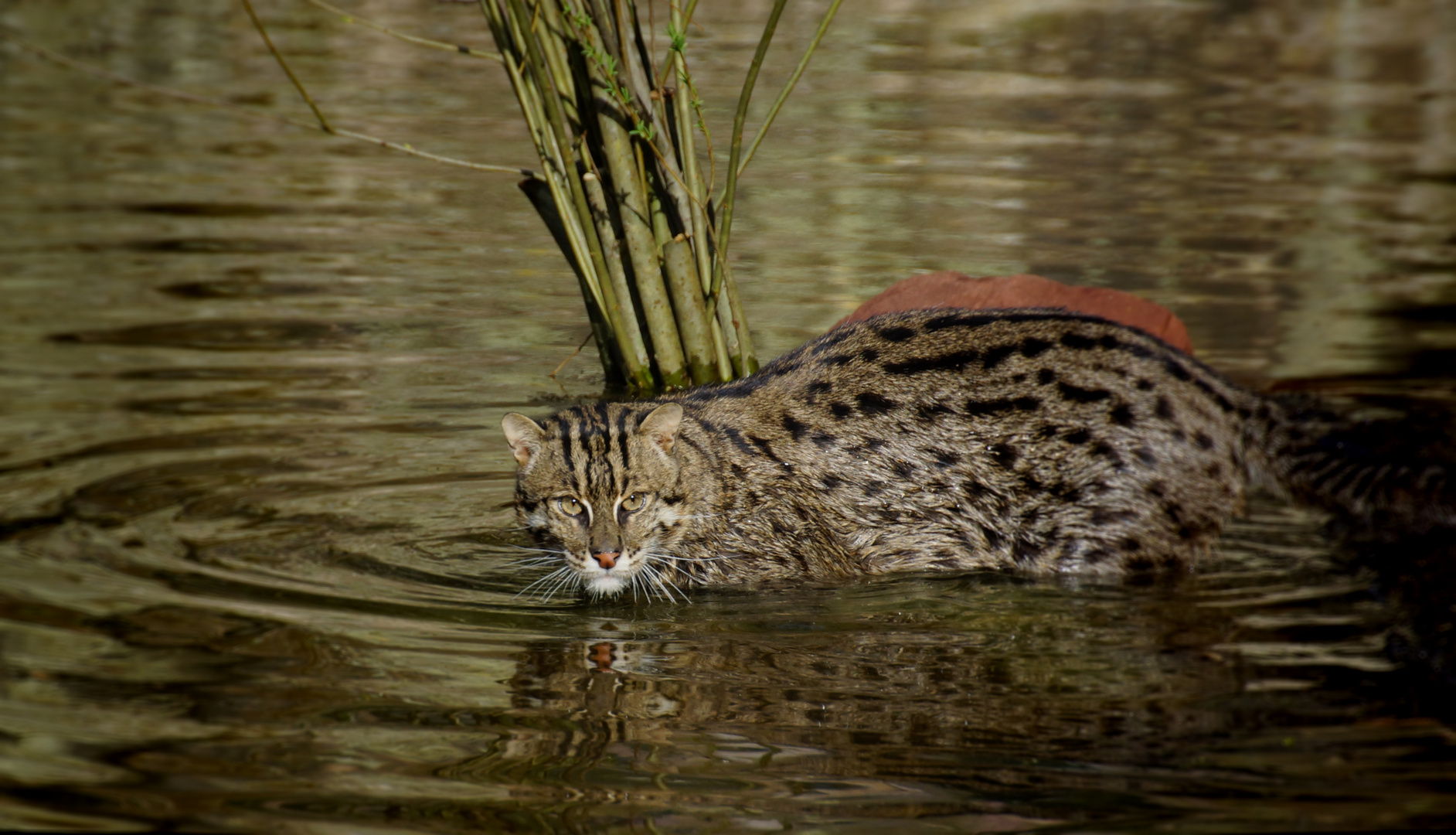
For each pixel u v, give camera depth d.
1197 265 19.66
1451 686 8.83
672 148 14.73
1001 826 7.14
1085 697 8.82
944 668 9.37
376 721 8.36
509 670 9.23
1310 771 7.70
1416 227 21.55
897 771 7.79
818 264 19.66
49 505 11.76
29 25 36.03
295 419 14.27
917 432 11.99
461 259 20.53
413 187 24.36
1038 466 11.80
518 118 28.55
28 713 8.25
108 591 10.16
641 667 9.36
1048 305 15.48
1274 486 12.27
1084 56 35.31
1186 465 11.71
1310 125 28.52
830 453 11.99
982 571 11.74
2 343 16.14
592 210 14.76
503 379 15.86
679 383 14.92
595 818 7.25
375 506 12.26
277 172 25.02
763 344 16.28
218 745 7.96
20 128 27.42
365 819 7.20
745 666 9.43
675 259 14.46
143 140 26.89
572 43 14.46
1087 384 11.95
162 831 7.04
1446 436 12.59
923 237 20.94
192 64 32.94
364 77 32.25
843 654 9.66
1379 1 41.31
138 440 13.42
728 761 7.94
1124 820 7.18
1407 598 10.52
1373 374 15.38
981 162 25.59
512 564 11.29
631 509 11.20
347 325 17.48
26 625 9.48
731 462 11.84
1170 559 11.55
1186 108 30.02
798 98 30.14
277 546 11.28
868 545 11.90
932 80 32.34
